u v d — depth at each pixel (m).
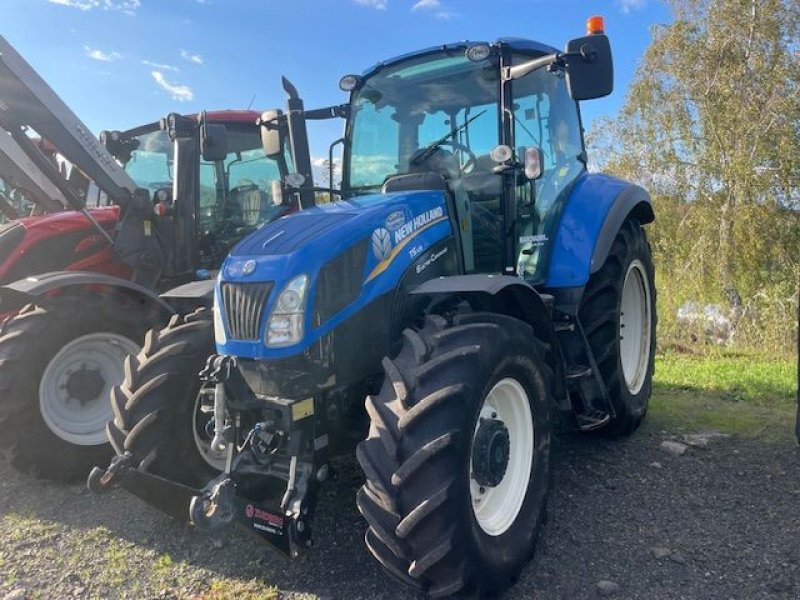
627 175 11.95
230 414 2.84
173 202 5.14
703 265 10.62
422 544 2.35
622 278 4.19
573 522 3.22
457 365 2.55
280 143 4.10
